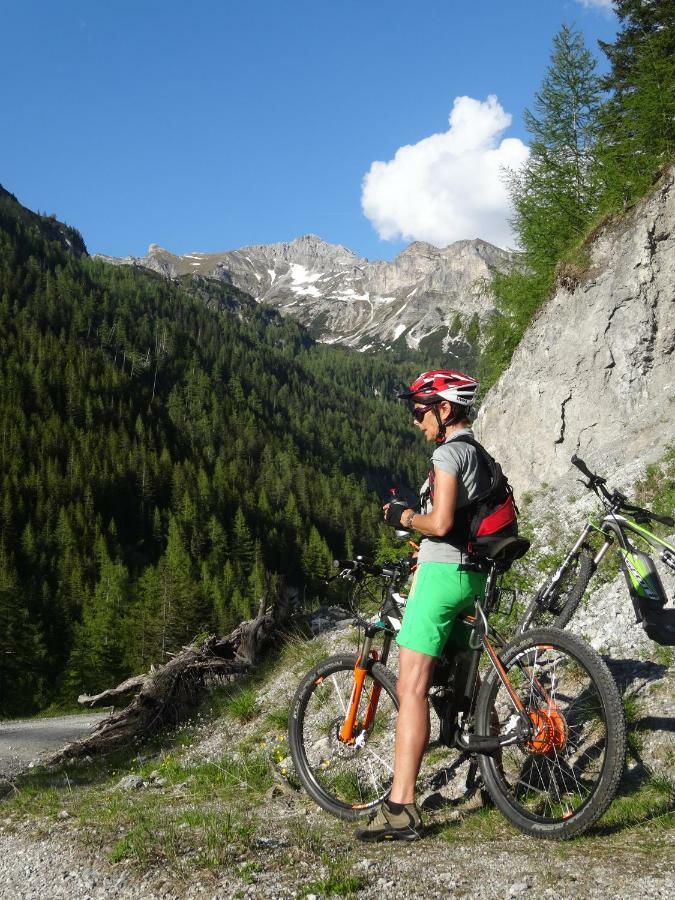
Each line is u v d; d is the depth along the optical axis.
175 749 8.66
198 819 3.81
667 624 3.32
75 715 33.06
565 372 14.88
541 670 3.29
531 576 8.38
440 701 3.53
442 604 3.32
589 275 14.80
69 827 4.01
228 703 9.46
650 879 2.50
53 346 180.12
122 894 2.92
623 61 24.78
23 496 116.44
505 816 3.23
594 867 2.66
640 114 17.02
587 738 3.42
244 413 196.75
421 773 4.47
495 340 20.70
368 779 4.08
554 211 19.00
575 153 19.16
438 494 3.28
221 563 109.44
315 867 2.96
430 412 3.54
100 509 122.06
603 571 6.29
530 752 3.23
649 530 3.59
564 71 19.30
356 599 4.14
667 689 4.34
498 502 3.33
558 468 14.73
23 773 10.98
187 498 121.75
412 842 3.21
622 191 15.40
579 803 3.19
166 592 70.88
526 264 19.78
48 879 3.21
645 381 13.41
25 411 150.62
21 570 95.44
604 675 2.96
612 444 12.76
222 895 2.77
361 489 167.75
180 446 163.38
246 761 6.09
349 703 4.12
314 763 4.16
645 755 3.83
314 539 116.00
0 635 64.62
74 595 85.69
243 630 11.09
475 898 2.54
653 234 13.55
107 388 170.25
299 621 11.49
